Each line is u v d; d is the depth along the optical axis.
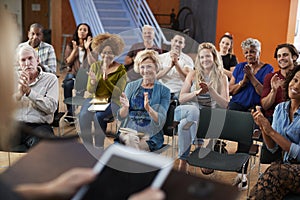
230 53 4.96
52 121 3.32
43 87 3.27
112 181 0.65
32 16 9.58
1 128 0.59
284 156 2.86
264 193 2.57
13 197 0.58
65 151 0.72
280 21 6.67
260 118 2.86
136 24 7.58
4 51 0.58
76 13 7.90
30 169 0.64
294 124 2.85
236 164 3.04
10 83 0.59
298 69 2.89
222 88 2.27
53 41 9.45
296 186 2.57
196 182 0.61
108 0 8.05
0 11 0.58
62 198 0.60
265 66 4.20
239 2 6.95
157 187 0.60
